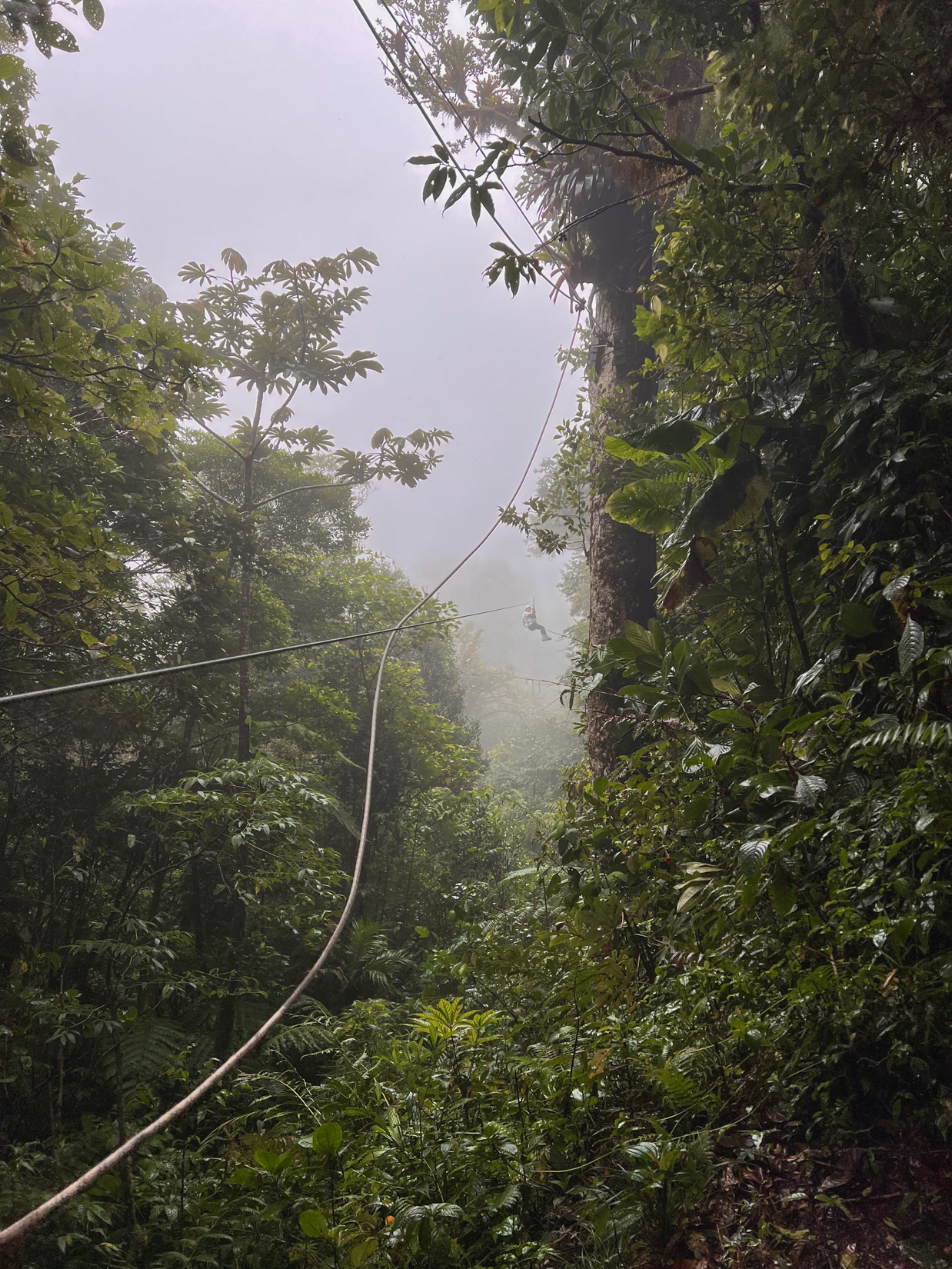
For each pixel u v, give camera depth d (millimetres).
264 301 9484
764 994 3172
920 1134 2553
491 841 11414
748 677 4621
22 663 6516
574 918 4156
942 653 2873
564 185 8312
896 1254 2197
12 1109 5219
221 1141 4758
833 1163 2580
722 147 4547
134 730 7996
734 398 4922
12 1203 3916
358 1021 5332
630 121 5066
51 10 3980
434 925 10305
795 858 3318
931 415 3830
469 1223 2682
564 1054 3254
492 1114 3154
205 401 9617
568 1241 2619
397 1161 2920
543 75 5309
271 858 7734
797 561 4859
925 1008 2633
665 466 5289
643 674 5004
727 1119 2885
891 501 3982
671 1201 2543
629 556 7766
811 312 4668
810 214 4469
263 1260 3002
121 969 6438
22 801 7461
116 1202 4090
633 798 4402
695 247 4574
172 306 9414
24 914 6301
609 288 8562
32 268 4695
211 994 6359
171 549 8039
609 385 8438
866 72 3750
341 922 4215
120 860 7812
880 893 2898
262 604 11008
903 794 2779
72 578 5242
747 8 4367
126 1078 5562
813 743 3609
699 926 3785
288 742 10852
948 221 4137
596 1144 2961
